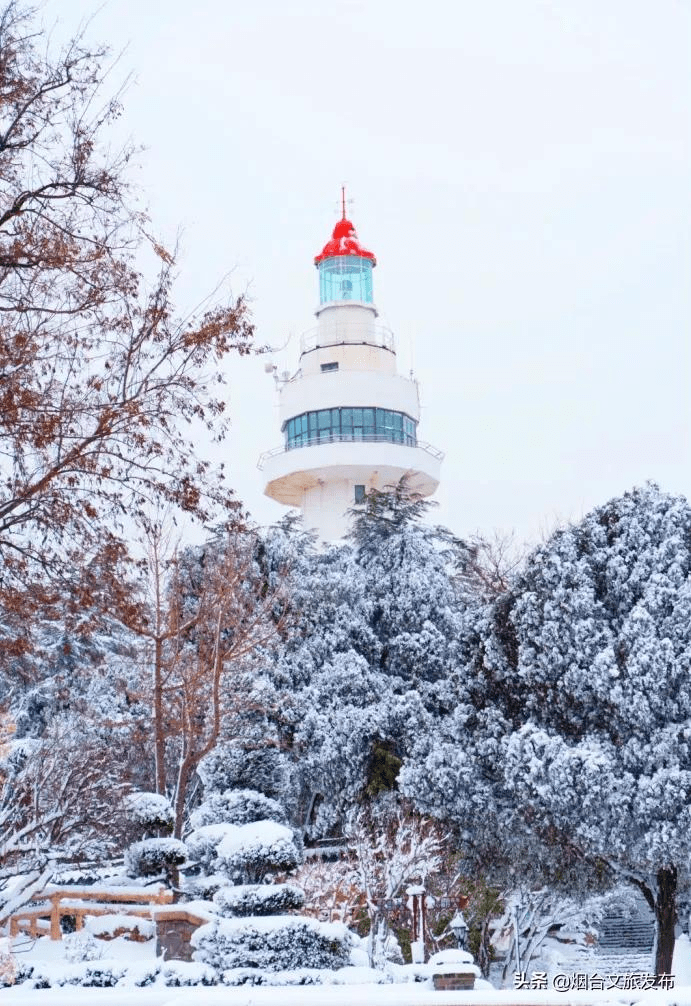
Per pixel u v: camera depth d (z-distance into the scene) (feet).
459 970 66.39
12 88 50.62
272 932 70.69
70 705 118.42
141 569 55.62
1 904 64.64
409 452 251.60
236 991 46.29
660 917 104.22
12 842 65.46
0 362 49.96
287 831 88.33
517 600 114.11
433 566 167.02
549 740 105.70
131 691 121.29
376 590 163.84
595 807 101.50
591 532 114.32
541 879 109.91
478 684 117.70
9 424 50.14
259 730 131.95
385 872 94.12
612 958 120.26
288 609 146.10
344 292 271.69
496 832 112.16
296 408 256.73
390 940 87.10
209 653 119.85
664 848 97.71
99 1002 48.96
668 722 102.68
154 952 78.38
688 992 43.47
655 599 105.81
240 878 86.69
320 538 255.91
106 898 85.10
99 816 81.00
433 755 115.34
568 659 107.96
